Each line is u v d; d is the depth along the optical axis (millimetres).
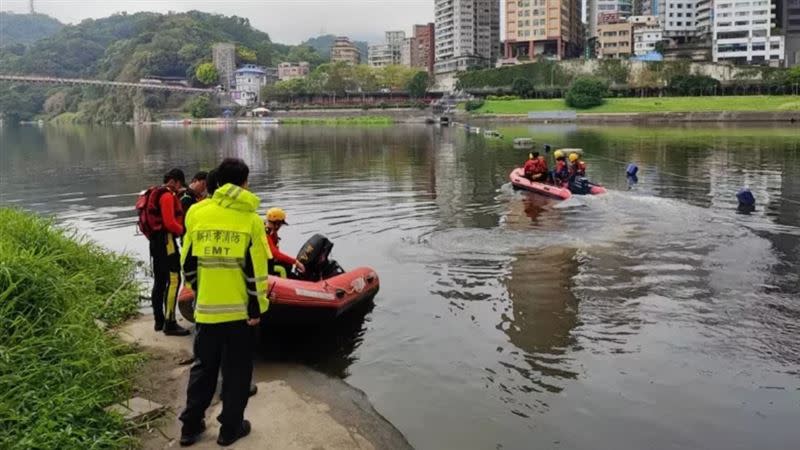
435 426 5598
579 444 5316
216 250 4957
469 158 31812
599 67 116875
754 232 12758
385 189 20344
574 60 119625
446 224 14094
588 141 43844
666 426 5566
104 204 18250
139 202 7480
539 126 74125
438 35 162875
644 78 111812
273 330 7852
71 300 6691
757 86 100125
